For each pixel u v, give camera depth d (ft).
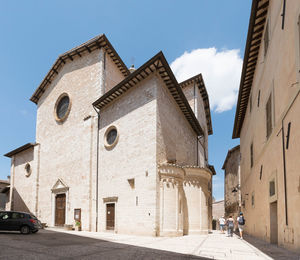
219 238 51.42
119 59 82.12
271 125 39.63
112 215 61.46
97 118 73.67
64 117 85.46
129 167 59.93
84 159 72.38
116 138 65.62
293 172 27.94
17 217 50.11
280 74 33.86
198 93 108.99
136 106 62.39
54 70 95.81
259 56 50.78
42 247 31.81
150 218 51.70
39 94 104.22
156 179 53.01
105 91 77.20
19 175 105.91
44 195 86.74
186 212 60.95
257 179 53.06
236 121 87.76
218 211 158.81
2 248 30.25
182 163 74.84
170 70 58.44
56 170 83.97
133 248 32.35
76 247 32.42
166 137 61.52
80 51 84.38
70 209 73.51
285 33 31.35
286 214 30.58
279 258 24.86
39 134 98.12
